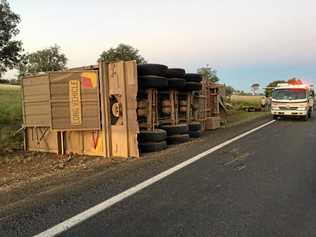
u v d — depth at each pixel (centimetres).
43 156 1378
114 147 1280
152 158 1152
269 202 652
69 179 881
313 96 3753
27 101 1451
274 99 2905
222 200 664
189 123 1673
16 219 584
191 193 710
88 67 1331
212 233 513
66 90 1310
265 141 1485
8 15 3709
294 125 2319
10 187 872
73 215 595
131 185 774
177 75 1555
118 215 591
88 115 1302
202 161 1038
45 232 529
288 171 905
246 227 535
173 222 557
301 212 598
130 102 1233
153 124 1402
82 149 1357
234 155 1138
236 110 4294
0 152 1482
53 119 1317
